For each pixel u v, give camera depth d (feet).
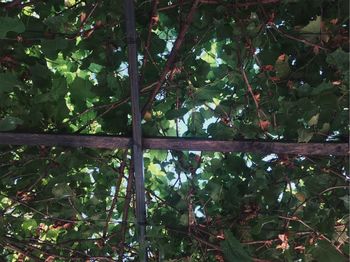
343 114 4.89
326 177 5.30
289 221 5.49
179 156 5.65
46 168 5.51
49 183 5.59
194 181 5.68
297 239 5.60
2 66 5.08
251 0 4.91
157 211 5.72
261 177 5.44
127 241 5.96
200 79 5.30
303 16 5.07
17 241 5.78
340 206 5.44
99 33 5.17
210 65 5.67
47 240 6.03
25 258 6.18
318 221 5.37
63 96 5.21
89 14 5.06
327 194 5.52
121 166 5.49
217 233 5.61
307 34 4.82
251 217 5.60
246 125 5.17
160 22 5.34
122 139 4.94
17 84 4.72
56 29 4.99
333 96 4.84
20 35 4.94
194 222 5.64
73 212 5.71
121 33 5.16
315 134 4.96
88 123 5.12
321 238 5.35
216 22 4.96
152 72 5.19
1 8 4.84
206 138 4.90
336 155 5.12
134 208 5.65
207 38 5.24
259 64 5.06
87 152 5.55
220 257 5.62
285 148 4.94
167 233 5.81
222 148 4.96
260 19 4.94
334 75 5.02
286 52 5.20
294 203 5.57
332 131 4.98
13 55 5.03
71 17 5.22
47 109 5.18
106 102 5.40
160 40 5.22
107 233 6.18
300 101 4.89
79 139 4.91
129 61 4.52
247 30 4.93
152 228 5.34
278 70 4.96
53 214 5.76
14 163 5.47
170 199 5.77
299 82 5.16
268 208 5.62
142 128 5.13
